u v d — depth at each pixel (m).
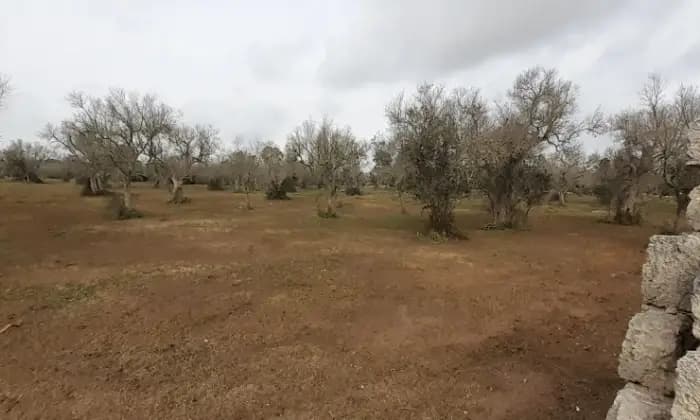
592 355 5.85
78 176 49.06
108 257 12.44
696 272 2.83
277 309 7.82
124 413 4.34
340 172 31.42
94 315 7.37
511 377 5.20
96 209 26.09
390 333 6.75
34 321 7.04
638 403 2.79
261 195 43.19
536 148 22.38
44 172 66.31
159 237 16.39
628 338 3.05
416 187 17.50
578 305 8.25
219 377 5.16
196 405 4.51
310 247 14.57
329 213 25.06
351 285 9.55
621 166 23.84
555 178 38.50
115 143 22.78
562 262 12.48
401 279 10.16
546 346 6.20
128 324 6.96
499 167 19.95
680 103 21.20
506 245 15.45
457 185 16.83
